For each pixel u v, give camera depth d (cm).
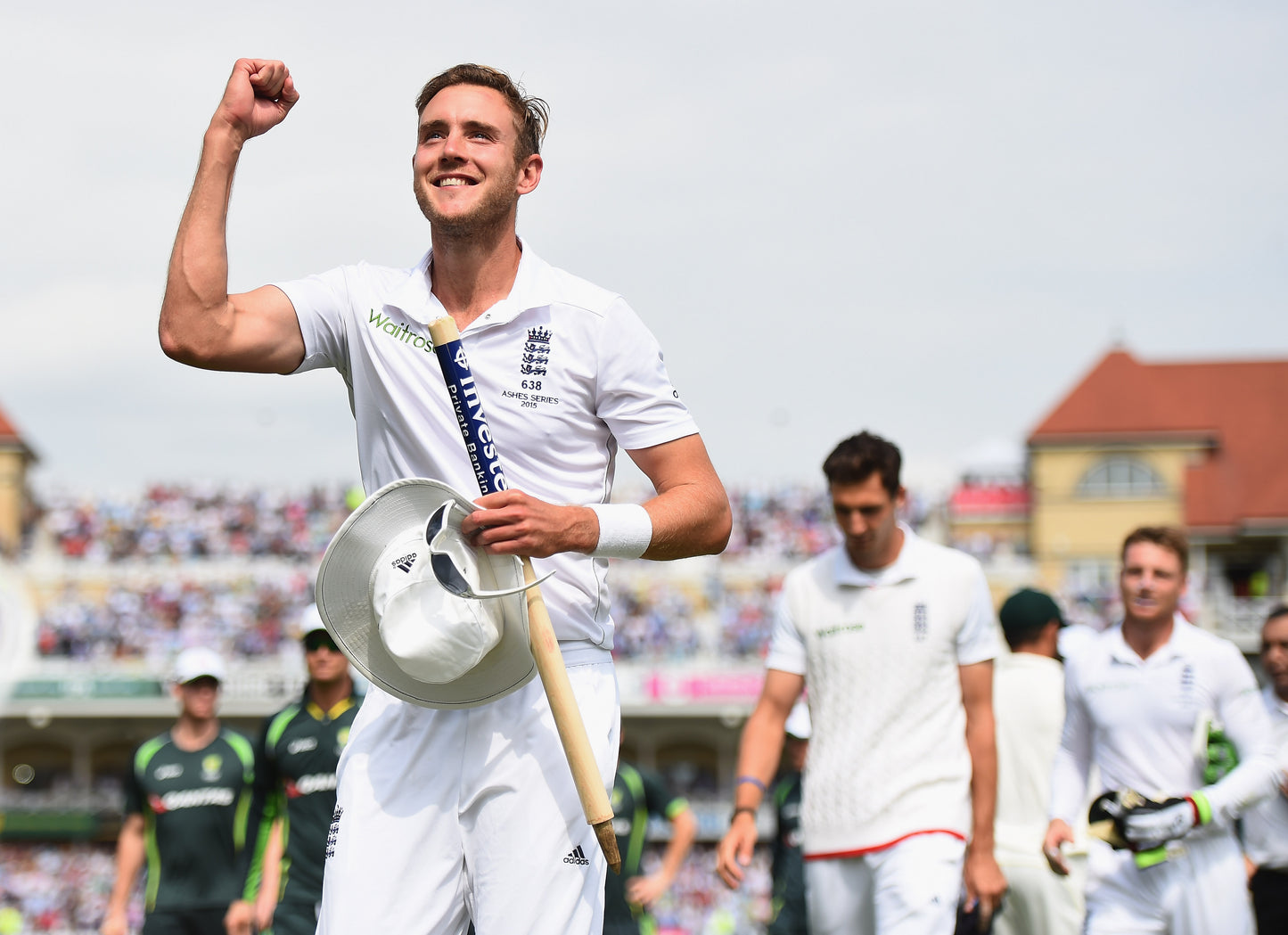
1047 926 671
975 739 570
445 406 354
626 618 4012
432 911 345
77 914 3347
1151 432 4506
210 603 4044
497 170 348
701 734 4044
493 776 344
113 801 3859
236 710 3825
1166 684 588
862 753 564
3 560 4041
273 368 356
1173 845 579
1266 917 671
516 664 341
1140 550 592
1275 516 4453
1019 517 4581
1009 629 701
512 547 323
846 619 573
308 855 759
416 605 330
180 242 340
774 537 4266
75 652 3925
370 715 359
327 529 4284
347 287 362
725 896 3180
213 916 856
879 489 563
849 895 567
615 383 356
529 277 356
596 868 350
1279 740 679
